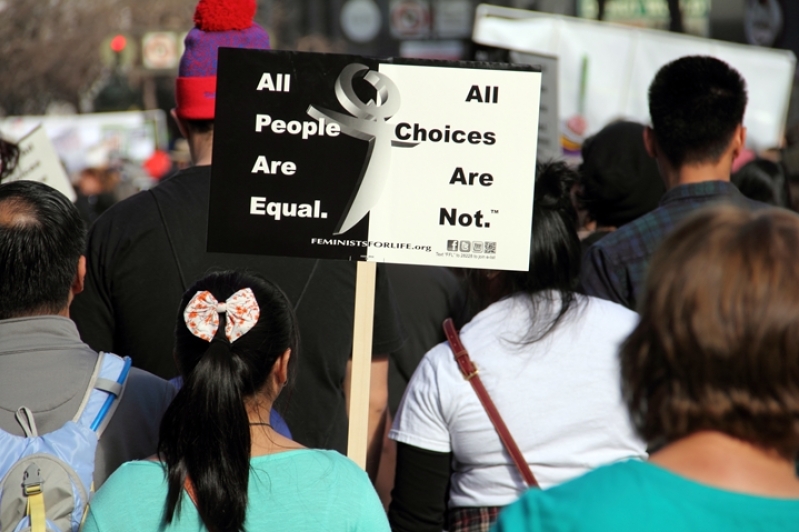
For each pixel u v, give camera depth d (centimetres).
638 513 389
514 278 729
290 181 785
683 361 398
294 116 786
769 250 394
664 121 891
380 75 784
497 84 779
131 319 845
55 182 1534
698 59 895
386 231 781
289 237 784
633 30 2408
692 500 390
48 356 661
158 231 846
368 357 786
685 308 397
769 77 2514
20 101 5834
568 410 684
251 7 903
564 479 682
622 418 687
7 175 1412
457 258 771
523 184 769
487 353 700
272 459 570
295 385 853
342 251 783
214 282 601
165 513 546
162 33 5794
